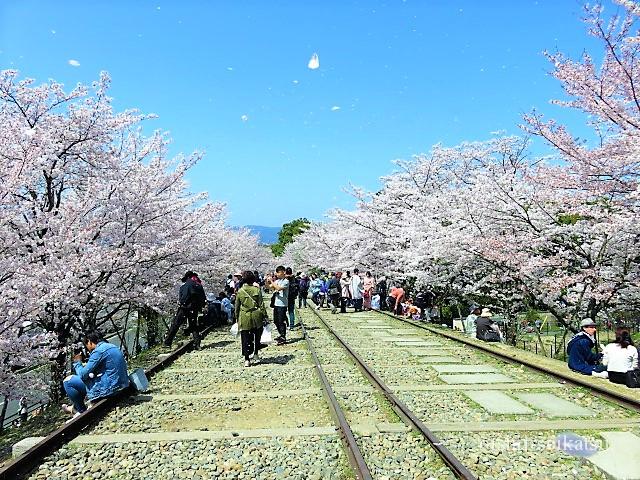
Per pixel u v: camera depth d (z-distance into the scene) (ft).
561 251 44.37
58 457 19.99
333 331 55.83
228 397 28.73
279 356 42.16
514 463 18.25
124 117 42.78
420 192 83.82
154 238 47.14
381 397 27.81
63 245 36.63
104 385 27.53
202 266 63.31
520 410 24.91
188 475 18.10
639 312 49.11
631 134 33.68
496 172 57.41
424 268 69.77
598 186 38.32
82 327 42.47
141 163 49.34
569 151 38.22
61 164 41.29
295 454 19.69
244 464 18.86
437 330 56.54
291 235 334.85
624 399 25.26
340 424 21.88
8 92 39.50
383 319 73.20
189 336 56.80
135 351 62.85
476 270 59.41
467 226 53.26
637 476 16.51
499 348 42.34
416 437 20.99
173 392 30.35
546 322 65.46
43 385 34.27
